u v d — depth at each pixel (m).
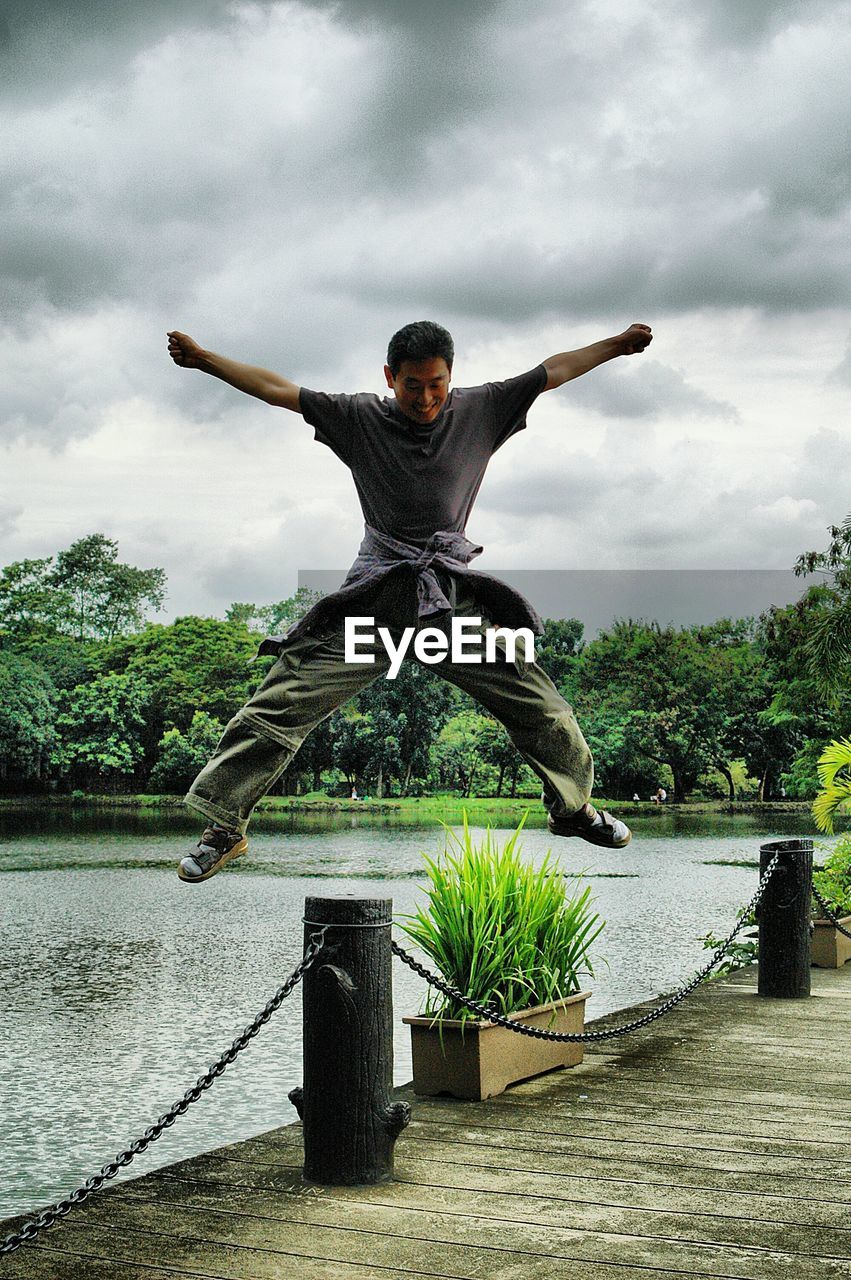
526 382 3.06
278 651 2.95
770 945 6.12
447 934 4.21
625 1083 4.29
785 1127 3.71
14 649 56.00
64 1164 5.65
